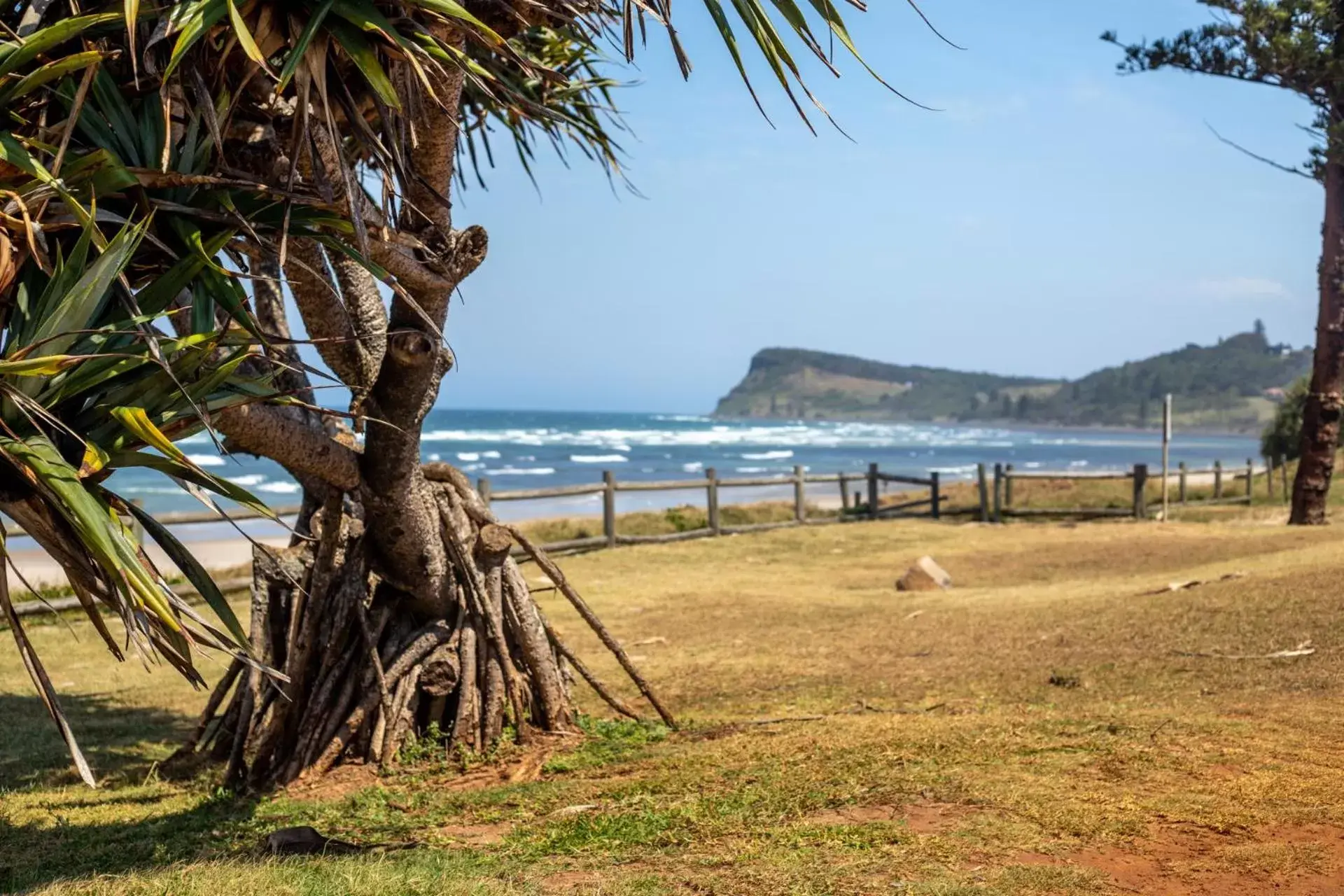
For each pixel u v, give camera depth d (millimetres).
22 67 3498
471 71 3912
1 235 3180
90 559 3447
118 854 4707
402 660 6125
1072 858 3926
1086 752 5141
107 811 5527
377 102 3729
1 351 3318
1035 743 5367
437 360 5395
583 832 4566
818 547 17547
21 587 12227
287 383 5363
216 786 5910
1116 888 3629
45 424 3441
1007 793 4590
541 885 3871
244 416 4734
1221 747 5078
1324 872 3680
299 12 3641
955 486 26766
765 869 3893
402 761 6008
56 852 4777
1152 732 5410
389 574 6109
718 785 5070
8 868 4504
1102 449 149250
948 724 5855
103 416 3498
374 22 3566
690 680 8156
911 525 20562
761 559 16375
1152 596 9734
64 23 3301
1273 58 17266
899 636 9391
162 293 3609
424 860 4199
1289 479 28141
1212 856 3861
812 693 7328
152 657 3459
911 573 13148
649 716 7012
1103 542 16891
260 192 3793
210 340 3492
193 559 3594
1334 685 6195
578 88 6426
